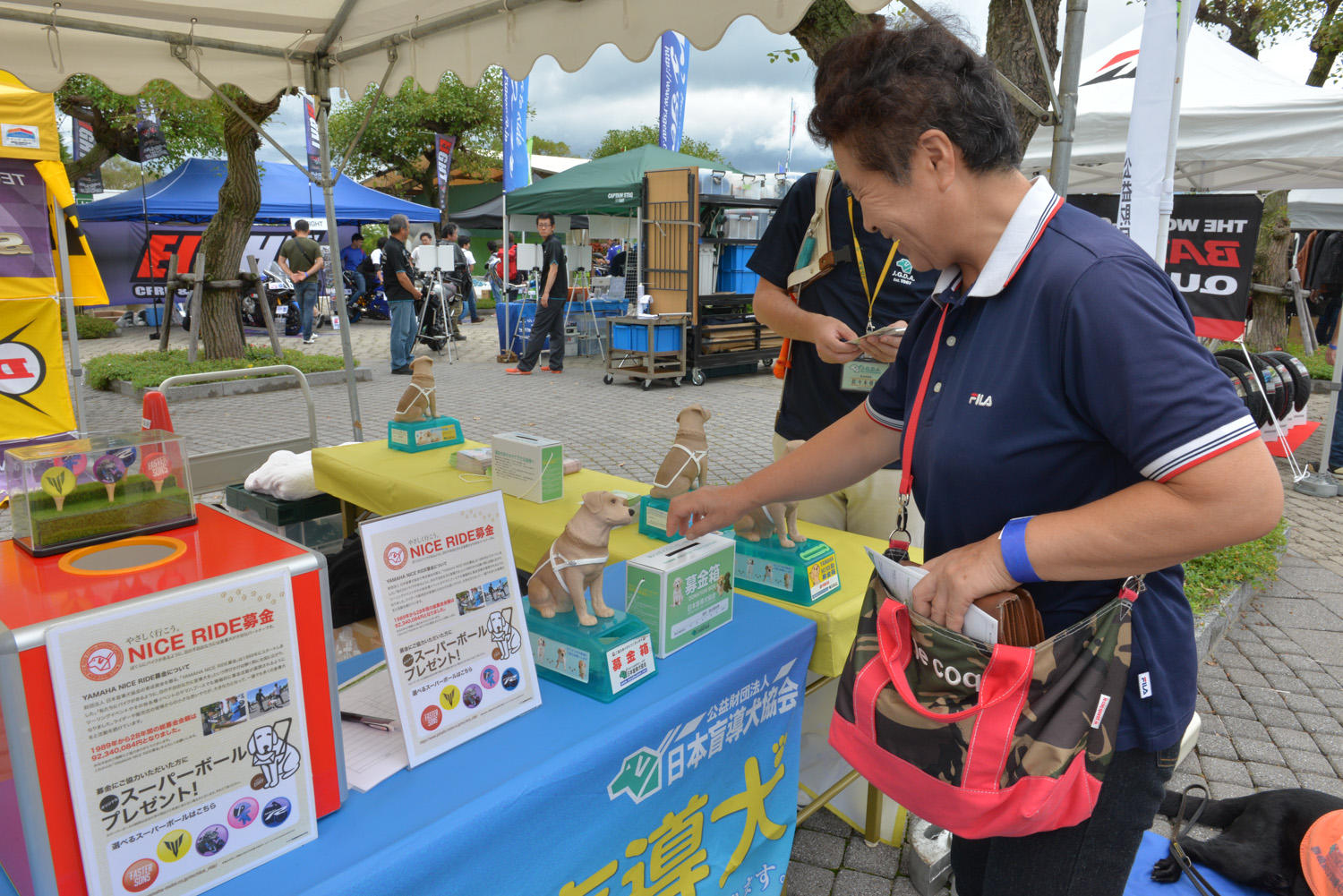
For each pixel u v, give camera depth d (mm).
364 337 14789
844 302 2396
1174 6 2816
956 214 1085
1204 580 3861
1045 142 5027
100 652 881
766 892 1883
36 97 5004
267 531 1173
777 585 1906
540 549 2342
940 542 1237
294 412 7988
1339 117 4504
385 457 3219
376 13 3758
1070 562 1000
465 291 16516
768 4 2420
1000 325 1098
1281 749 2924
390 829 1099
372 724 1318
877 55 1058
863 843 2395
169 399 8477
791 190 2529
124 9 3520
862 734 1207
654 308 10078
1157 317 964
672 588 1586
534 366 10664
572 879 1343
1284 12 9586
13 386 5246
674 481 2189
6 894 1009
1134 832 1215
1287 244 10266
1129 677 1134
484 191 29328
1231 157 4957
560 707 1416
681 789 1537
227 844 995
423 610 1235
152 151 13602
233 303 10328
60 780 874
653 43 2818
